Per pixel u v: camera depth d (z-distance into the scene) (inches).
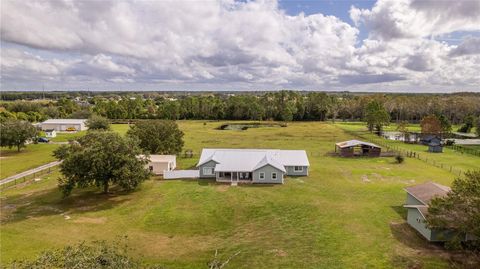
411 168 2039.9
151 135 2218.3
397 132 3836.1
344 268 879.7
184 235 1102.4
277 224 1184.8
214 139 3312.0
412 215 1146.0
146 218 1249.4
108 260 511.5
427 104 5393.7
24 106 5570.9
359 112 5762.8
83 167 1432.1
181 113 5792.3
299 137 3479.3
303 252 970.7
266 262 912.3
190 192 1556.3
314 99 5802.2
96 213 1301.7
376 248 994.1
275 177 1708.9
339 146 2524.6
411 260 920.3
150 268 622.2
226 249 996.6
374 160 2303.2
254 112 5679.1
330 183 1708.9
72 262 476.1
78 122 4124.0
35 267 476.7
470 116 4192.9
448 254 952.9
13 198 1487.5
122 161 1460.4
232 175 1748.3
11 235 1091.9
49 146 2920.8
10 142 2564.0
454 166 2087.8
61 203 1418.6
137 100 6141.7
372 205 1369.3
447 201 917.2
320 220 1213.7
